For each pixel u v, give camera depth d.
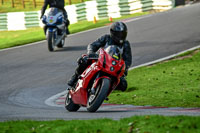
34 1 138.88
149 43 69.25
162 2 106.31
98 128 17.03
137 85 44.25
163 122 17.11
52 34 66.94
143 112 24.34
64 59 61.56
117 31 25.06
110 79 24.22
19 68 56.94
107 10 111.94
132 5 110.00
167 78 46.50
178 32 75.50
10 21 118.75
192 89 39.06
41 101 38.28
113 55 24.08
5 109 32.28
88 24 106.25
